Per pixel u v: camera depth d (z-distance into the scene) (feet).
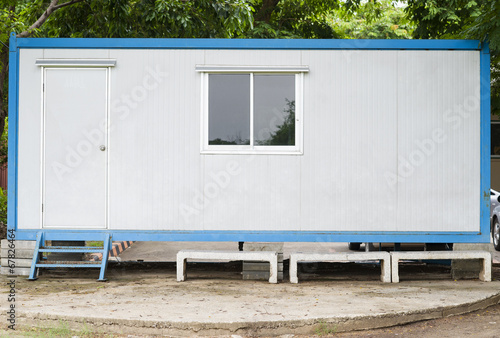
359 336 17.48
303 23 71.10
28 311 18.29
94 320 17.65
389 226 25.29
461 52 25.39
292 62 25.35
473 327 18.37
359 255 24.86
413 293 21.89
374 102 25.31
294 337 17.29
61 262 25.44
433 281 25.26
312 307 19.19
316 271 28.45
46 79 25.53
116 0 40.04
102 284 23.86
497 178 62.64
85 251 25.04
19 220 25.57
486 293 21.86
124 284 23.93
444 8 52.11
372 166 25.29
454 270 25.76
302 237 25.21
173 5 40.98
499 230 41.83
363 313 18.29
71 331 17.69
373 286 23.75
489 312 20.49
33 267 24.88
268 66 25.34
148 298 20.63
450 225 25.32
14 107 25.49
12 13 38.34
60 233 25.44
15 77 25.45
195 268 28.89
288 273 27.86
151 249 42.32
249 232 25.27
